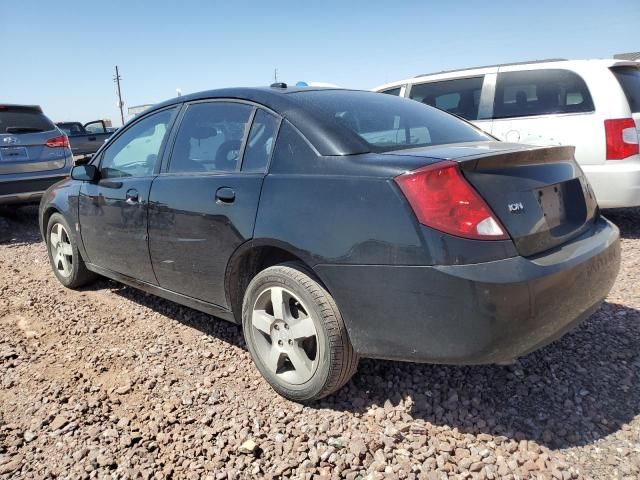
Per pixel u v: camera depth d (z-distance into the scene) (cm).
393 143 274
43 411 273
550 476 216
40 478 225
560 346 318
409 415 257
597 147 541
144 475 224
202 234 302
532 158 252
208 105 333
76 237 434
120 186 371
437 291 215
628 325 342
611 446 232
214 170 310
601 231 282
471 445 236
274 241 262
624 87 545
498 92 618
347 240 236
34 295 452
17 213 905
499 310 212
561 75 573
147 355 333
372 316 234
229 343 347
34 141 764
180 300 341
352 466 224
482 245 215
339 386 260
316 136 265
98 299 439
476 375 288
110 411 273
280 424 255
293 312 276
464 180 221
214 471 225
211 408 271
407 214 221
